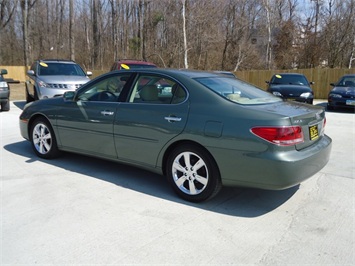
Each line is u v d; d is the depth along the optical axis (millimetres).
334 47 29562
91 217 3316
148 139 3924
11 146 6113
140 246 2805
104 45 38406
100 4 36938
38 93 9922
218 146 3398
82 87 4738
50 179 4367
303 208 3596
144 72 4203
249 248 2803
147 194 3926
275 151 3160
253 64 32000
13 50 38969
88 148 4629
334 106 11859
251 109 3395
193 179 3662
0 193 3877
